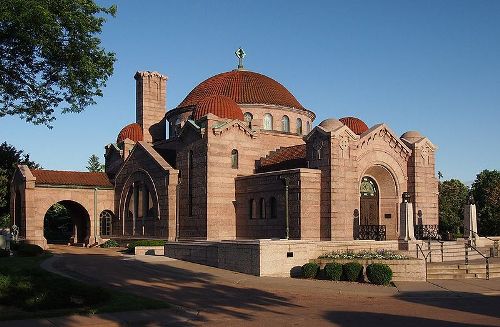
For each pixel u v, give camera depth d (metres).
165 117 62.81
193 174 48.72
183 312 17.81
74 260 36.12
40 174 58.69
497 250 40.47
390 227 46.56
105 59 24.30
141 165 54.84
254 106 56.50
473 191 91.88
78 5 22.19
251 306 19.83
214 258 32.38
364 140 44.53
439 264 31.78
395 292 23.81
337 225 41.38
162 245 44.56
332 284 26.03
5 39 21.73
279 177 43.09
